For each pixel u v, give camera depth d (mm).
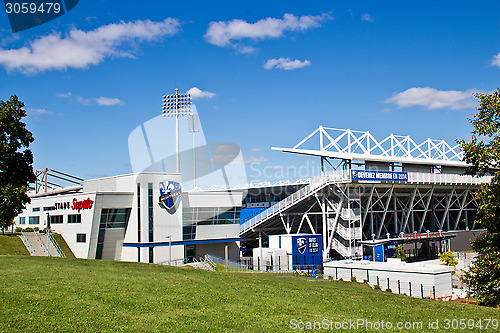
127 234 71000
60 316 21266
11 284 26922
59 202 77938
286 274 55406
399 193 84875
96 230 68438
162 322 21359
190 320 21938
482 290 37812
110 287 27688
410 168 85250
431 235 82812
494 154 35656
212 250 76438
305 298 28578
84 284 28078
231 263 73062
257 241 89562
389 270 42500
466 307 29312
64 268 34344
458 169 94250
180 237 71812
